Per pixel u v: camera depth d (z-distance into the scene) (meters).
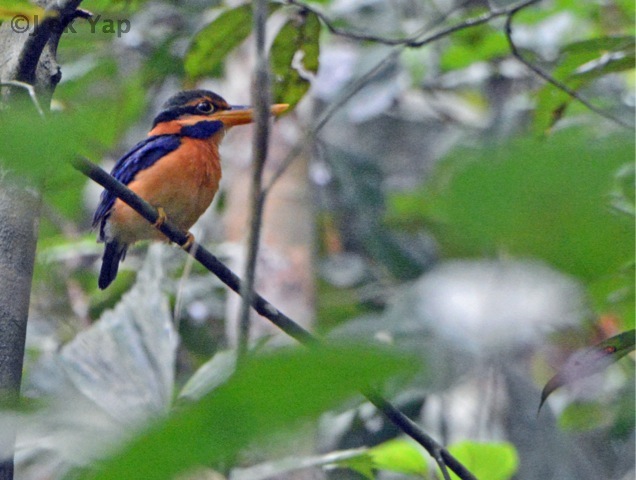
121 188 5.93
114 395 6.59
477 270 1.48
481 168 1.25
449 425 10.98
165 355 7.12
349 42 14.59
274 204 13.04
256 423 1.15
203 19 13.52
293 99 8.55
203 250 6.31
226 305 12.55
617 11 14.56
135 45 13.77
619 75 14.67
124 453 1.14
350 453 7.16
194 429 1.15
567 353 10.90
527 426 10.84
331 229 14.71
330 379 1.14
